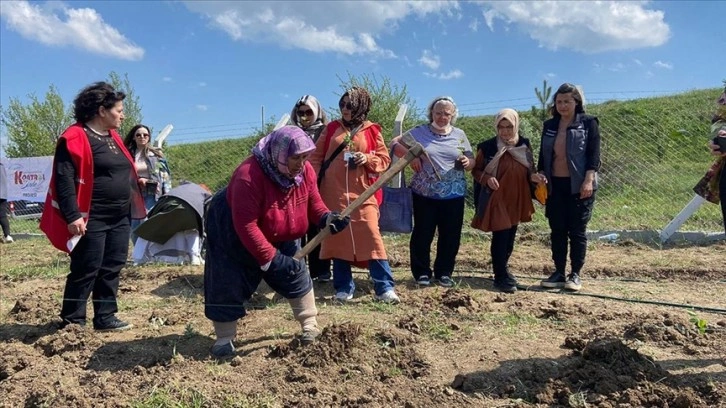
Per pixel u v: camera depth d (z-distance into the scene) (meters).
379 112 12.13
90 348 4.47
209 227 4.12
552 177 5.82
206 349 4.40
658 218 9.45
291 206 4.08
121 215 5.00
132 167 5.15
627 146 12.27
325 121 6.21
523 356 4.07
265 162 3.90
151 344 4.57
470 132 14.21
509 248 6.07
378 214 5.64
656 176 11.20
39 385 3.85
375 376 3.81
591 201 5.81
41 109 21.00
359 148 5.50
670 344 4.23
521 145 5.93
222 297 4.13
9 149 21.06
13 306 6.05
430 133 5.95
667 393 3.41
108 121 4.82
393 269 7.13
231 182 4.00
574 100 5.65
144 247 7.71
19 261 9.01
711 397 3.39
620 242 8.23
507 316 4.98
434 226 6.11
